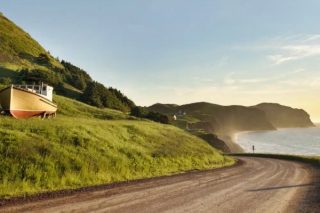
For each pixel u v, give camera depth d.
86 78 99.19
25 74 62.19
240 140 182.12
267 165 32.88
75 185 14.59
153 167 22.48
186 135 46.31
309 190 15.32
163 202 10.91
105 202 10.47
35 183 13.59
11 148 15.85
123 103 82.50
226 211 10.01
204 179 18.08
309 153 106.56
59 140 20.12
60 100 51.44
